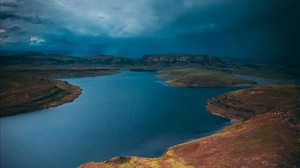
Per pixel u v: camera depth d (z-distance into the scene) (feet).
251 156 332.39
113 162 376.68
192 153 376.48
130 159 378.12
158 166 343.05
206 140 414.62
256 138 384.06
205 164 333.83
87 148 507.71
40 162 453.17
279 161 315.58
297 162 312.91
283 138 376.48
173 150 410.11
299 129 409.49
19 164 447.42
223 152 356.18
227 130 470.39
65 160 458.09
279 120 441.27
